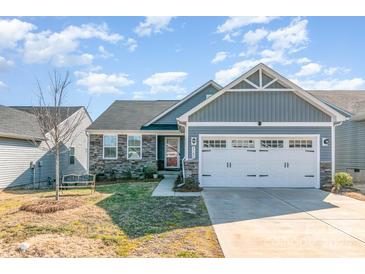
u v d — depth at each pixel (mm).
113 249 5465
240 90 14000
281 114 13922
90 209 8789
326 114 13891
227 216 7984
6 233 6469
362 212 8531
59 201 9797
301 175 13797
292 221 7480
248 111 13961
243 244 5703
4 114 17062
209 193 11961
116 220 7500
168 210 8688
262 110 13945
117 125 19516
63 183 15117
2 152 14805
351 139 17656
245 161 13930
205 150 13961
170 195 11430
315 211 8656
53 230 6633
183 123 14297
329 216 8031
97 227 6867
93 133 19078
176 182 15000
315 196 11367
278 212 8500
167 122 20000
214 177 13883
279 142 13945
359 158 17000
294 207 9227
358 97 20234
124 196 11211
